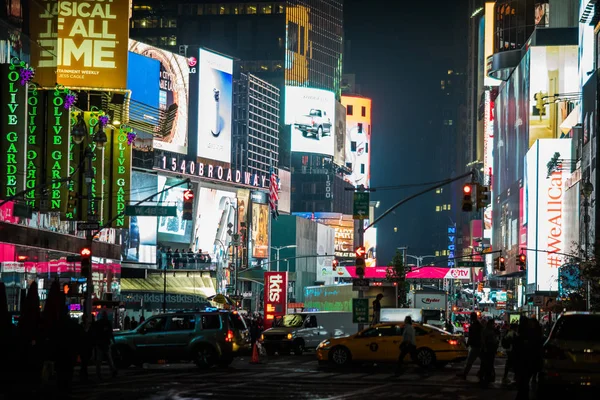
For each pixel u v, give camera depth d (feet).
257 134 578.25
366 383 103.09
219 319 125.70
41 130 197.77
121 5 223.51
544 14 553.23
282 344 179.32
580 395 81.30
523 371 82.02
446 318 236.02
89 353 103.45
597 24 336.08
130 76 419.54
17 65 182.70
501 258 256.32
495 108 609.01
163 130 450.30
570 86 475.31
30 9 217.97
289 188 632.38
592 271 232.32
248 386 96.22
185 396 84.12
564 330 75.36
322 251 640.58
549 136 474.49
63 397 83.05
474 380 110.63
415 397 86.79
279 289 228.84
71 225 233.14
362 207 151.43
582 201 345.72
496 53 567.18
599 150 309.42
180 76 469.57
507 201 535.60
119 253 277.85
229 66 509.76
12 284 193.88
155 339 124.67
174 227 443.32
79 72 221.25
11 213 186.80
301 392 89.97
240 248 499.92
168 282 371.76
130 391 89.25
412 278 393.70
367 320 154.71
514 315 273.33
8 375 95.96
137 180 409.69
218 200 484.74
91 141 225.15
